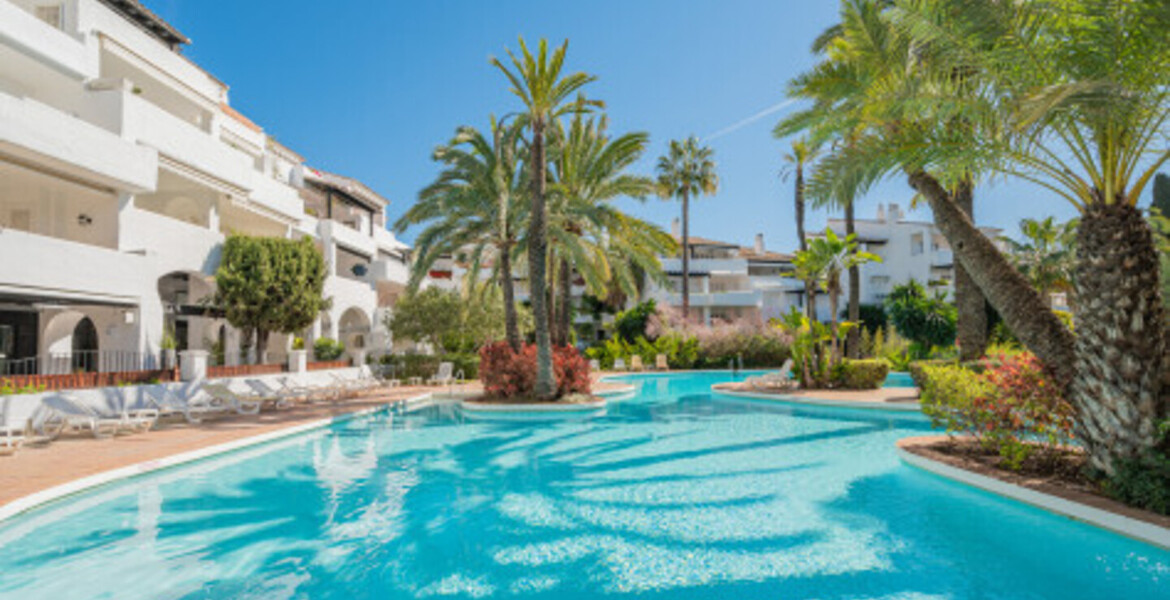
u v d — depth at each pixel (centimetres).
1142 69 605
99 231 1573
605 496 775
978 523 639
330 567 547
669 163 4106
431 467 952
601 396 1998
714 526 651
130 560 564
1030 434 786
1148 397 615
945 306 3484
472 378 2686
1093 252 646
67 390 1186
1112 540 579
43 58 1498
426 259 1820
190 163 1847
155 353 1591
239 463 984
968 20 643
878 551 569
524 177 1941
